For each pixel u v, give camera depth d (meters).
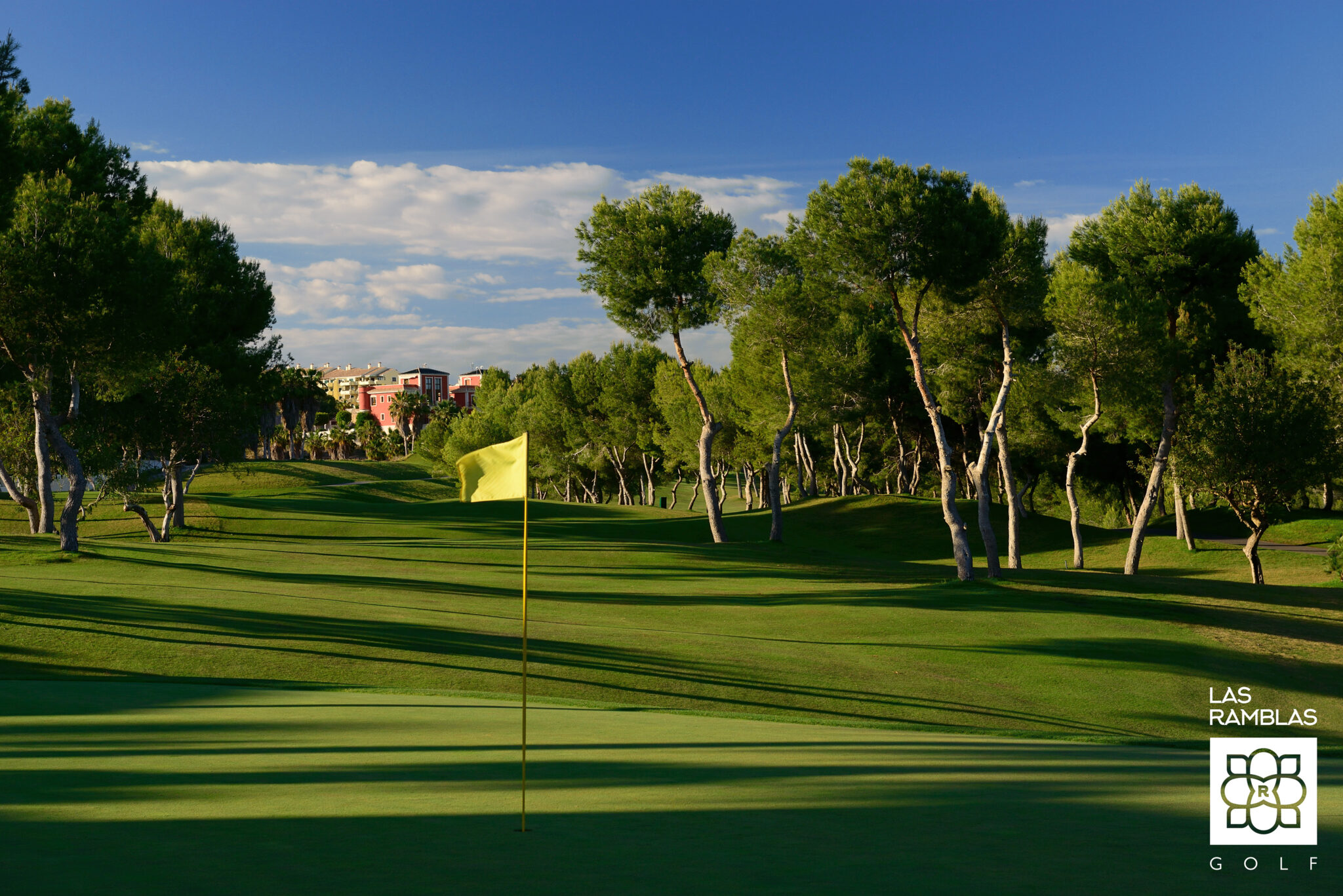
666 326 40.66
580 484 91.88
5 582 21.16
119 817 4.73
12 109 26.91
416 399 145.00
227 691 12.09
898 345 54.16
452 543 39.50
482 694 12.72
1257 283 32.47
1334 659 19.20
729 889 3.43
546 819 4.83
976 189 29.47
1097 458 54.88
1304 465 30.55
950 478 28.47
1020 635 20.06
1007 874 3.76
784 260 38.62
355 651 15.65
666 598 24.52
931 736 10.51
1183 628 21.45
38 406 26.14
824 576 30.08
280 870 3.62
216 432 36.94
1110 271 35.50
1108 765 7.80
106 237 23.94
